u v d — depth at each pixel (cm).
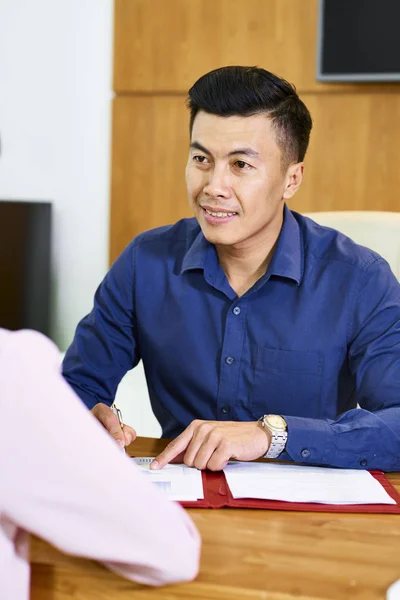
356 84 349
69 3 391
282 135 135
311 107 356
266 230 143
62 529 57
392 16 332
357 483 110
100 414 131
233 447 114
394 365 139
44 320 399
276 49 357
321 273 148
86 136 398
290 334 146
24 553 64
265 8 356
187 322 152
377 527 94
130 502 59
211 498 101
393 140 348
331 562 83
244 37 361
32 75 401
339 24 339
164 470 112
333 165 357
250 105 130
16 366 54
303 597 74
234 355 148
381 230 173
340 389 149
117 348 160
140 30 376
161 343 153
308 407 148
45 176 407
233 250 145
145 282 156
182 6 368
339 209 358
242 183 132
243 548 86
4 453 54
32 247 396
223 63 365
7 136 409
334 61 343
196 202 137
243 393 149
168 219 386
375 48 336
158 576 65
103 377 159
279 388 147
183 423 154
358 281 146
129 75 381
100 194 400
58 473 55
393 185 350
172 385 154
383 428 118
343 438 117
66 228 406
